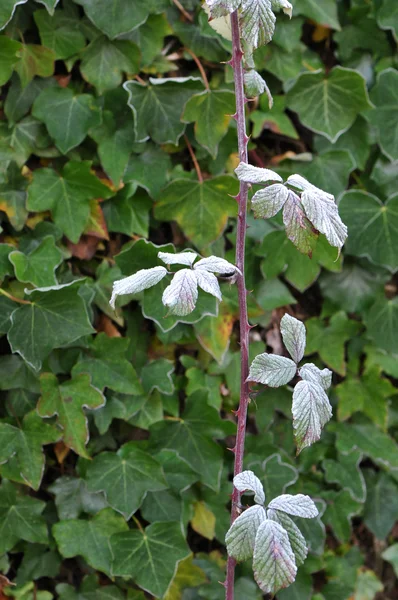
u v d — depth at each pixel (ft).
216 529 5.03
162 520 4.89
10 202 4.75
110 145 4.84
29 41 4.80
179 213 4.90
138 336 4.95
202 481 4.92
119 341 4.82
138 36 4.86
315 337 5.22
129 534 4.82
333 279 5.20
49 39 4.77
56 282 4.72
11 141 4.77
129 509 4.80
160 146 4.93
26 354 4.66
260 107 5.07
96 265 4.91
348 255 5.22
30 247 4.80
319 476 5.26
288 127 5.06
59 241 4.82
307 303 5.27
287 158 5.10
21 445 4.72
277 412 5.22
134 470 4.83
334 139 5.09
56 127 4.79
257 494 4.06
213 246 4.98
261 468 5.08
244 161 4.11
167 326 4.79
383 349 5.24
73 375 4.78
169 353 4.99
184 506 4.97
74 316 4.68
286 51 5.07
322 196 4.08
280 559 3.96
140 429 4.97
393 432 5.41
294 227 4.05
